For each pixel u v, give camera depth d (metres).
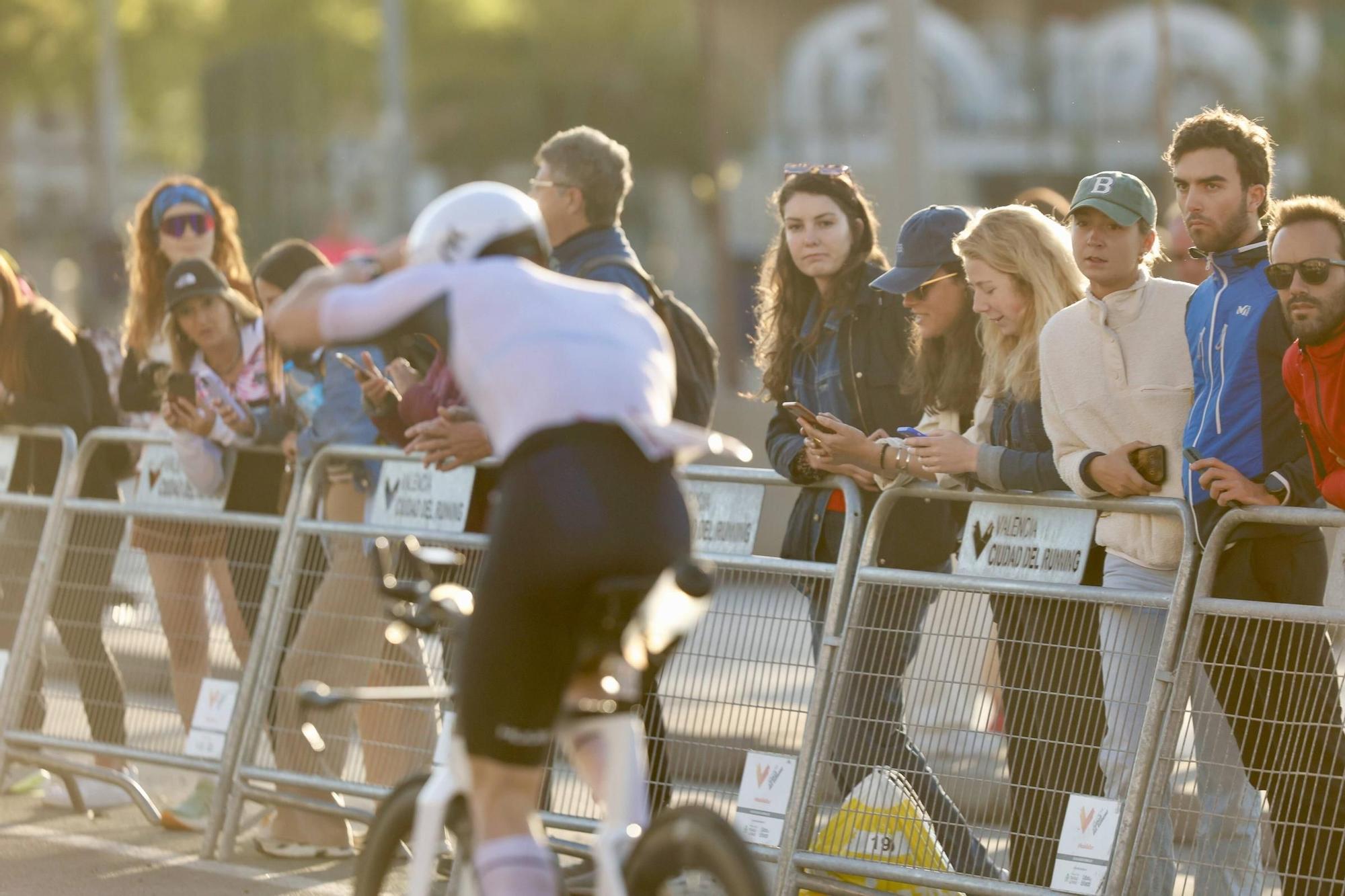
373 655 23.11
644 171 147.25
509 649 13.30
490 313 13.85
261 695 23.91
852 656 20.09
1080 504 18.91
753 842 20.33
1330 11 77.38
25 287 27.19
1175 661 18.23
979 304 19.34
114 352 28.17
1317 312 16.20
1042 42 58.69
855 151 62.16
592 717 14.20
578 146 21.27
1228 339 17.66
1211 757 18.25
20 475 27.66
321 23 122.69
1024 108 58.81
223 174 78.44
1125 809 18.41
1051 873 18.92
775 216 22.33
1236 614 17.88
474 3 135.50
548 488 13.24
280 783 23.52
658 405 13.77
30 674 26.61
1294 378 16.77
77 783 26.58
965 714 19.58
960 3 58.28
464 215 14.50
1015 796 19.20
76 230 130.00
